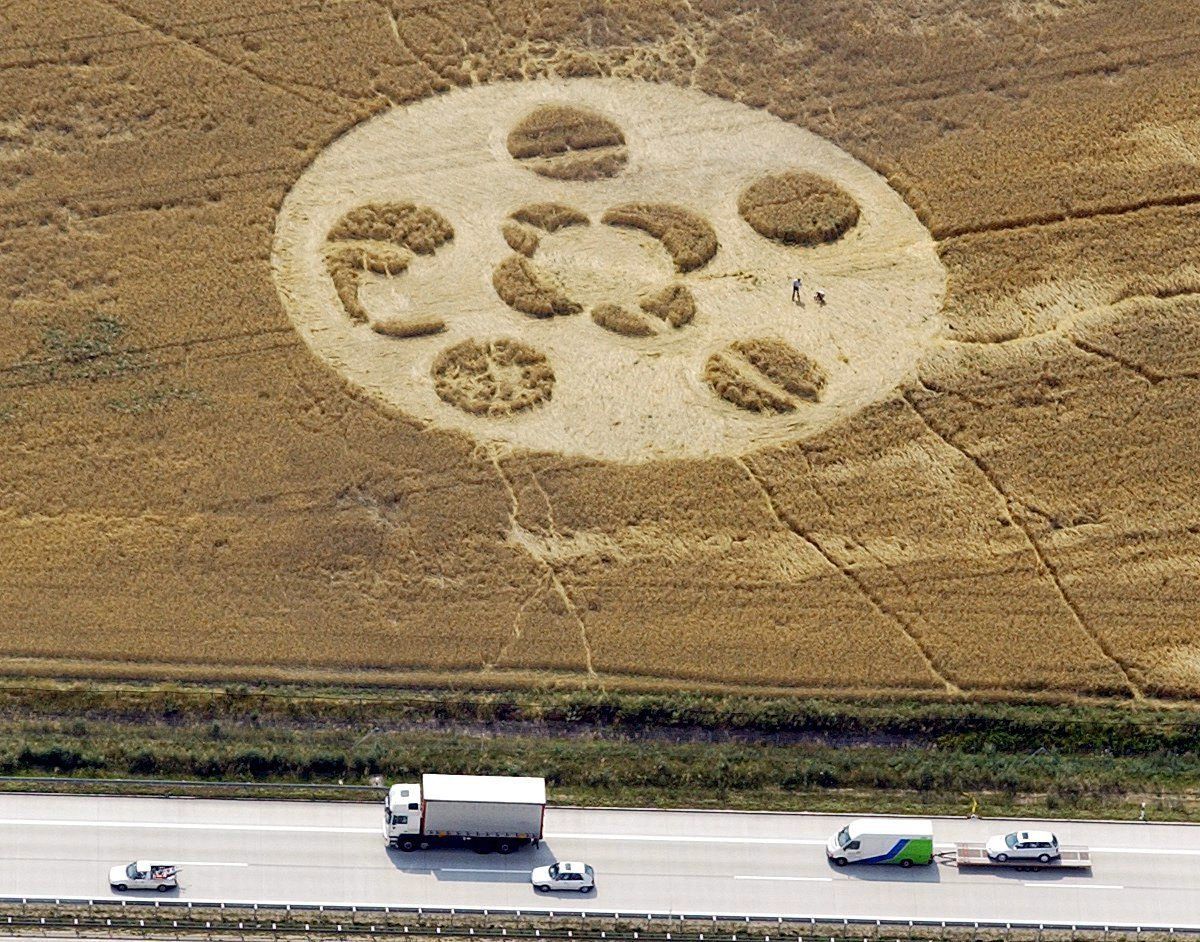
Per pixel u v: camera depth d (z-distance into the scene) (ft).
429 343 395.55
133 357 389.19
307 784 332.60
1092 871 327.47
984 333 400.88
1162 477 380.17
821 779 338.54
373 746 337.93
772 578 363.56
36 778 329.72
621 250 412.57
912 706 348.59
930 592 363.15
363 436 379.76
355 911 313.94
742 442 383.04
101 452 375.45
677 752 340.80
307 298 400.67
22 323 393.09
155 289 399.44
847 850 323.16
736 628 356.59
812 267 411.95
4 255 403.95
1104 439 385.50
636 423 385.29
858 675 351.46
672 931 314.96
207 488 370.73
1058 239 415.03
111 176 416.67
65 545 361.92
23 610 352.28
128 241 406.62
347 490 372.38
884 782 339.16
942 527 372.17
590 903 318.86
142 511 367.66
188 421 380.17
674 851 326.85
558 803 331.77
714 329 401.08
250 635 351.67
